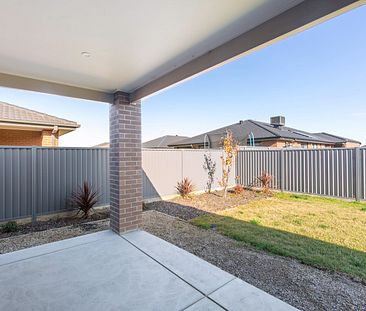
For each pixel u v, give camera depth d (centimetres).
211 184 966
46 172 563
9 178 514
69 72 326
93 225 515
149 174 773
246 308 215
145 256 322
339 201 736
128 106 425
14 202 520
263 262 328
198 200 787
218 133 1766
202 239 420
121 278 266
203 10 193
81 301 225
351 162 741
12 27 213
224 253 359
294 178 878
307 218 544
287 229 465
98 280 262
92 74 334
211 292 240
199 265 298
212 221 531
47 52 265
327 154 795
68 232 468
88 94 400
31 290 243
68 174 596
